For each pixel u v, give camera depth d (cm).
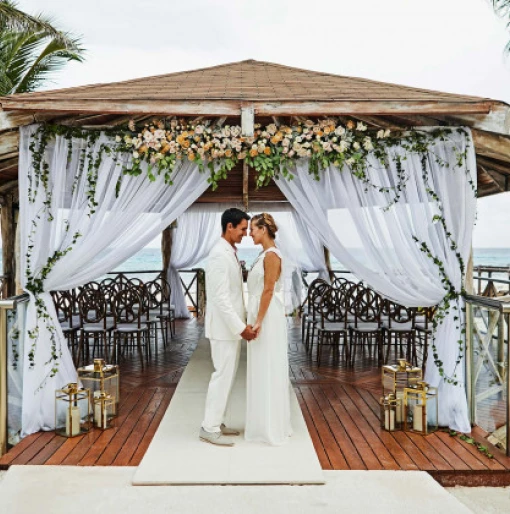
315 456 355
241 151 439
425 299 434
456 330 427
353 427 422
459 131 430
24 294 415
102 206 426
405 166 431
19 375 416
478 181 641
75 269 424
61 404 420
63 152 421
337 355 670
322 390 527
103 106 397
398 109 406
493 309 389
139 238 439
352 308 701
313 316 671
